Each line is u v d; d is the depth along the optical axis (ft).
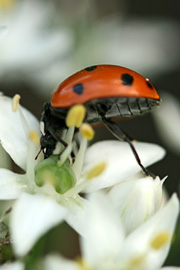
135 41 0.36
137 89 0.21
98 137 0.31
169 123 0.27
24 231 0.20
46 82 0.32
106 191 0.22
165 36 0.37
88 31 0.34
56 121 0.22
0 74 0.32
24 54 0.32
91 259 0.20
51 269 0.19
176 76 0.38
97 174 0.21
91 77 0.21
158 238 0.20
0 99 0.23
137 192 0.21
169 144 0.27
